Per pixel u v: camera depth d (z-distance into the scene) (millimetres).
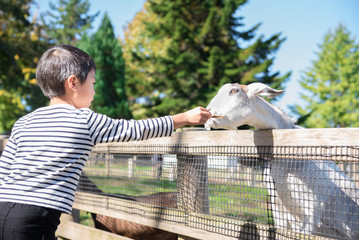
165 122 1938
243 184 2451
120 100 21969
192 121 2031
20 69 21234
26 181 1780
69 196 1815
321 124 30359
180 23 24391
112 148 3604
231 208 2520
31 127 1885
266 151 2338
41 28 26984
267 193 2391
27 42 22641
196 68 24297
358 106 29875
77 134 1815
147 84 25734
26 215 1707
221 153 2586
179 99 24109
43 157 1793
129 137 1866
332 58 31031
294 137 2225
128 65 29594
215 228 2533
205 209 2701
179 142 2941
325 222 2580
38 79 1969
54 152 1794
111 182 3547
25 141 1858
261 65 23062
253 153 2404
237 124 2764
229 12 23969
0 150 5559
